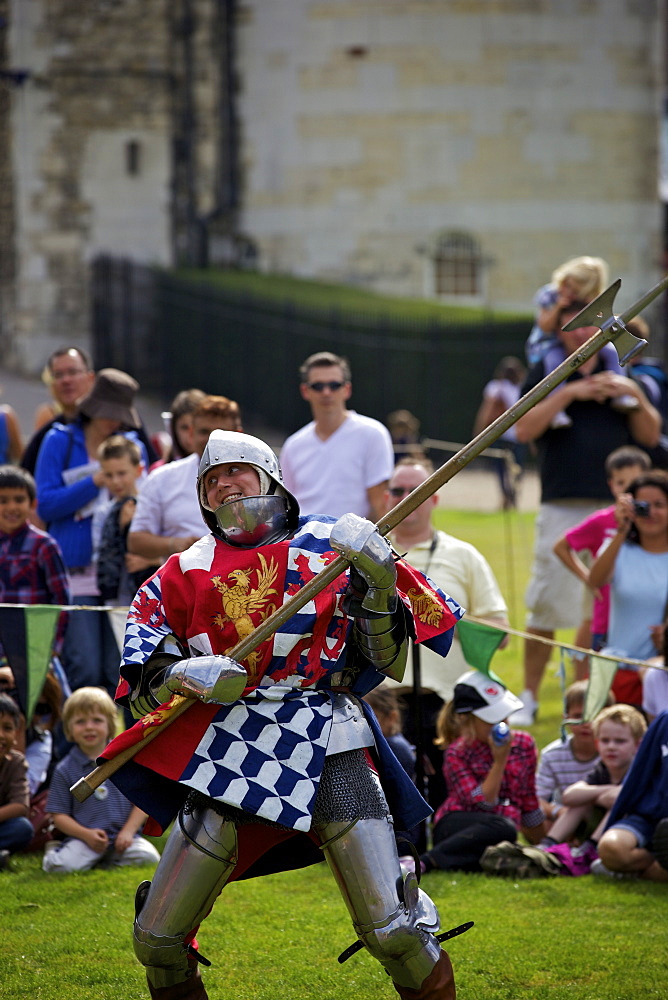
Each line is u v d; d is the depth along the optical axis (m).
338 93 85.06
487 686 18.44
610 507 24.16
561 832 18.88
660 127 87.94
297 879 17.94
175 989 11.87
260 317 73.88
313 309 72.69
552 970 14.26
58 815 18.36
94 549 21.97
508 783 18.88
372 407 72.56
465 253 85.38
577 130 85.44
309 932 15.66
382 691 18.61
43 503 22.17
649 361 28.70
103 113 85.12
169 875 11.38
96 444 22.94
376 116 84.75
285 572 11.85
